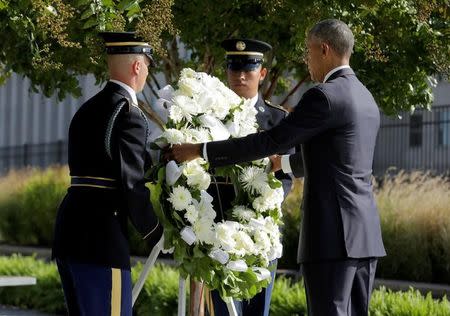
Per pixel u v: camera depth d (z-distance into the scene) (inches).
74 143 347.6
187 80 369.7
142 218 340.2
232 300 376.8
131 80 351.9
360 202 339.3
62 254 341.1
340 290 336.5
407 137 1210.0
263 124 429.1
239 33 510.9
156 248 359.6
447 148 1176.8
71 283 344.2
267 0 454.9
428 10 461.7
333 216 336.5
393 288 675.4
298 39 454.0
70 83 516.7
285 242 743.1
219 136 365.4
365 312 345.7
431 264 715.4
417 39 487.5
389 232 720.3
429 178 900.0
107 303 338.6
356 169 340.5
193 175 355.6
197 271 359.9
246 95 432.8
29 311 699.4
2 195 1074.7
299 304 545.6
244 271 365.1
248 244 361.7
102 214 340.2
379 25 477.4
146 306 607.8
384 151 1227.9
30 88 534.3
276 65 557.3
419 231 716.7
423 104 514.6
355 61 499.8
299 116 338.6
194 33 504.4
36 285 703.1
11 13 386.3
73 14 408.5
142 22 356.8
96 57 438.6
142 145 341.7
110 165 341.4
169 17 368.2
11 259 765.3
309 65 356.8
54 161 1552.7
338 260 335.9
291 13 456.8
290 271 718.5
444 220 714.2
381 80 501.7
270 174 378.9
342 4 449.1
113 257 339.3
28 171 1162.0
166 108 372.5
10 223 1052.5
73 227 341.1
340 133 339.3
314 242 337.7
